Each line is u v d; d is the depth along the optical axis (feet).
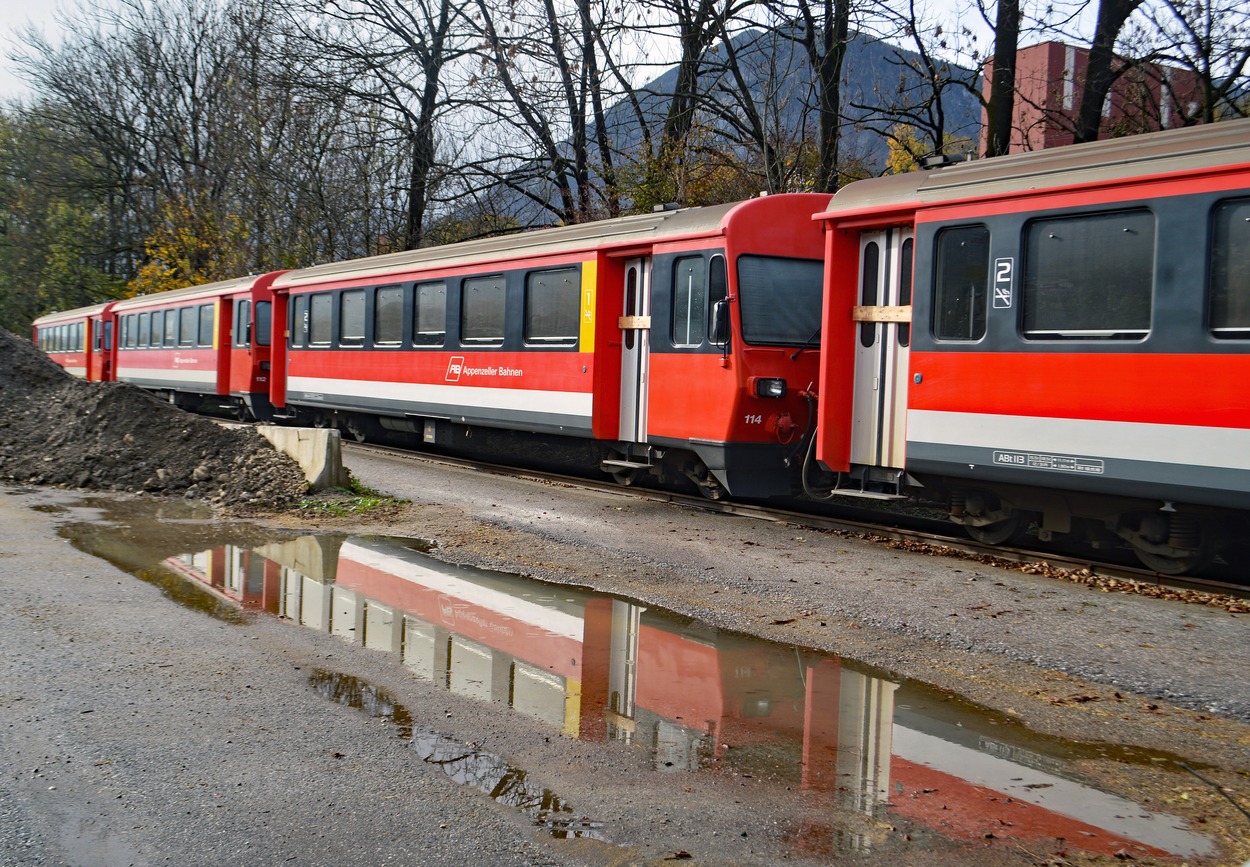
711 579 27.68
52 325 140.26
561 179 87.35
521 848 12.59
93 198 161.38
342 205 104.12
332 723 16.67
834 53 64.64
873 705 18.43
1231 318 25.14
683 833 13.10
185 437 45.85
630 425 43.78
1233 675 19.57
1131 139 27.73
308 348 69.51
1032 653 21.07
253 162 108.99
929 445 31.65
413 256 59.06
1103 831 13.46
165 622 22.34
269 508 38.22
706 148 71.15
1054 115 59.41
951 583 27.20
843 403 35.12
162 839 12.61
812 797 14.35
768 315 38.60
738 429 38.04
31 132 162.50
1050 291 28.73
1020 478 29.35
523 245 48.93
